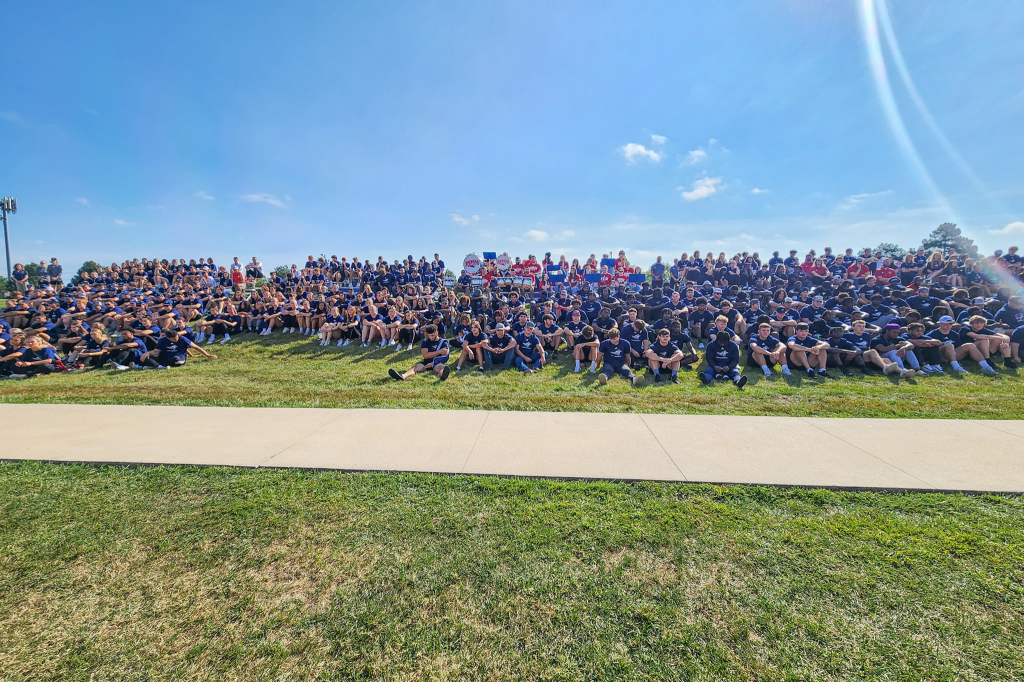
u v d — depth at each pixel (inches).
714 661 80.8
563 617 91.0
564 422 210.4
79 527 124.0
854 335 343.0
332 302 540.4
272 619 91.5
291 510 131.6
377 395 276.8
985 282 543.8
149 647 85.1
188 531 121.9
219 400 264.1
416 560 109.0
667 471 151.8
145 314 513.7
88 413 233.0
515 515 127.3
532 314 578.6
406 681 77.6
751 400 257.8
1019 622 88.0
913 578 100.2
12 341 367.9
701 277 650.8
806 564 105.5
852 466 153.6
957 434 184.7
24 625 90.4
